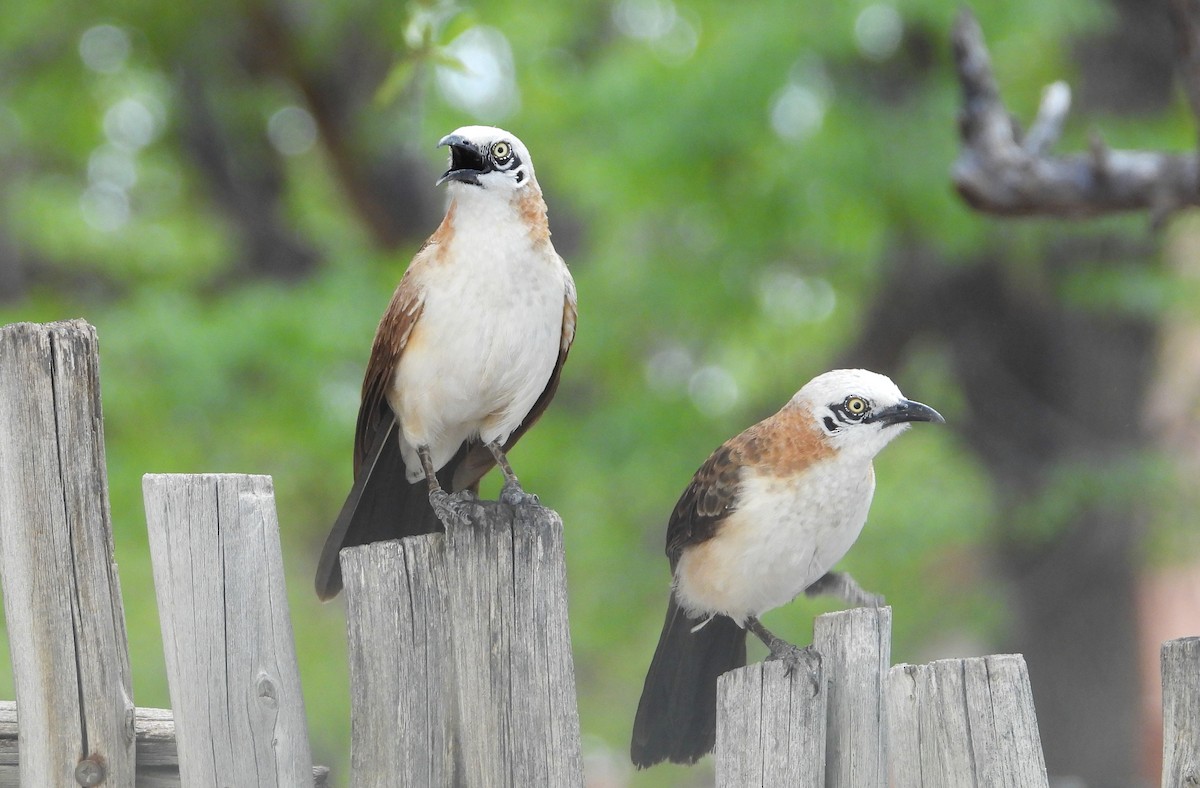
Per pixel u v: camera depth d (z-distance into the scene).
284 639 4.68
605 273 14.84
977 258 14.14
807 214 13.19
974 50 8.05
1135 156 7.87
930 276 14.70
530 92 14.53
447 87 14.55
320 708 14.33
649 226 15.10
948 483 14.46
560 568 4.86
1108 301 13.45
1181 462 14.44
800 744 4.88
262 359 13.11
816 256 14.80
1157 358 14.91
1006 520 14.57
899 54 13.33
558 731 4.78
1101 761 14.49
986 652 15.13
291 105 17.22
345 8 15.23
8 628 4.64
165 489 4.65
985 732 4.60
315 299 13.54
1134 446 14.40
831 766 5.01
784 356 16.06
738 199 13.69
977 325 14.80
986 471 14.94
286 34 15.70
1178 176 7.79
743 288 14.26
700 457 14.30
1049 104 8.16
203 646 4.61
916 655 14.73
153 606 14.04
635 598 14.77
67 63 16.02
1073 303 13.83
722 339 15.41
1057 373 14.73
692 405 14.80
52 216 16.17
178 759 4.69
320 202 18.61
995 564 14.91
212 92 16.66
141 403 13.19
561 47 16.44
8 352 4.58
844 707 5.01
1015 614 14.78
